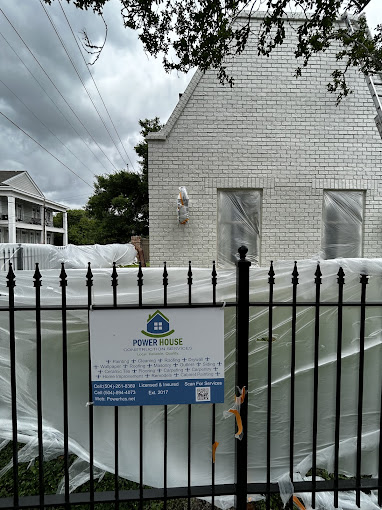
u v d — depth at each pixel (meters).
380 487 2.11
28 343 2.46
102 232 27.11
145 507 2.29
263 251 5.55
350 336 2.49
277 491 2.06
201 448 2.48
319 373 2.51
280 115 5.47
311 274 2.41
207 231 5.53
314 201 5.52
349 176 5.50
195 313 1.96
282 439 2.53
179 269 2.39
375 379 2.54
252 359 2.47
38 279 1.91
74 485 2.44
